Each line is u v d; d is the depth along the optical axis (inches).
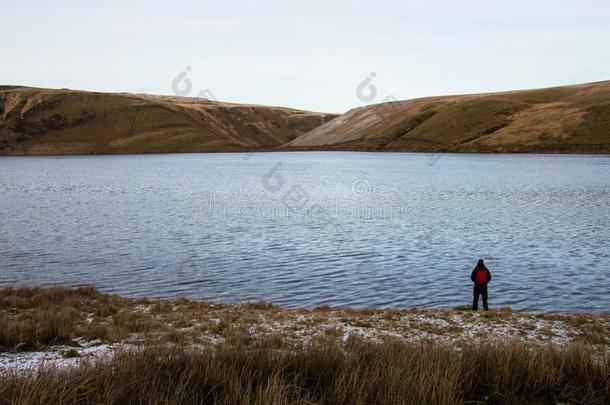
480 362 427.2
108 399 327.0
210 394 361.1
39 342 581.0
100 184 4126.5
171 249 1526.8
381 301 987.9
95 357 510.9
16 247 1547.7
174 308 856.3
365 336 654.5
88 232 1836.9
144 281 1148.5
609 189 3361.2
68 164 7721.5
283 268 1278.3
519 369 408.5
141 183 4229.8
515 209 2461.9
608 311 907.4
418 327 716.7
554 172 4889.3
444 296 1019.9
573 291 1045.2
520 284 1103.6
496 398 382.9
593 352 529.3
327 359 424.2
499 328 714.8
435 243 1611.7
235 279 1167.6
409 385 359.9
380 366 398.3
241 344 565.6
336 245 1585.9
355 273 1221.1
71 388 335.0
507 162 6653.5
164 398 333.7
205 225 2011.6
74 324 679.1
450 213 2356.1
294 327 701.3
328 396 362.3
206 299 1001.5
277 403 326.3
